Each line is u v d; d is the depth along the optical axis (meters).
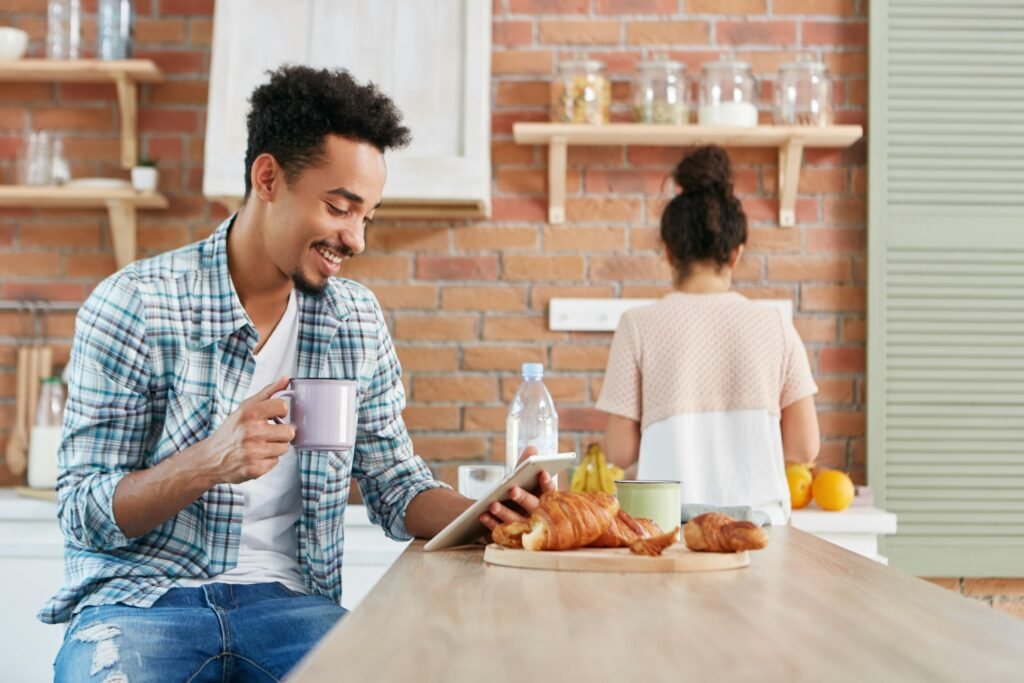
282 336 1.81
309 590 1.79
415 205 3.20
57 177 3.20
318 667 0.74
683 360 2.41
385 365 1.91
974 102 3.28
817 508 3.00
